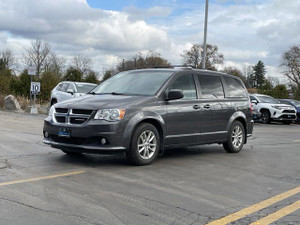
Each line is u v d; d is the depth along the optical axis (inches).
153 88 273.4
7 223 140.8
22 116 669.3
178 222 148.9
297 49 2396.7
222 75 334.0
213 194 191.8
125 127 240.1
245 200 183.9
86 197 176.7
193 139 291.3
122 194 183.9
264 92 1542.8
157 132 261.3
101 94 280.1
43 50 2381.9
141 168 246.7
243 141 348.8
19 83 1105.4
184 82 290.4
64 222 143.9
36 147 318.0
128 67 2541.8
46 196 175.8
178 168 253.0
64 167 241.0
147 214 156.7
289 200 187.0
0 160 256.4
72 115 245.0
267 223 152.5
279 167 274.1
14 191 181.8
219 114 314.0
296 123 907.4
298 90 1702.8
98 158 276.2
